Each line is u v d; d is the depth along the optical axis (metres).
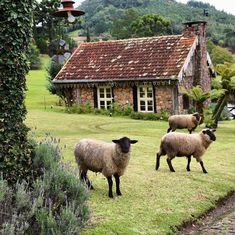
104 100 35.66
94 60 37.62
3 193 8.34
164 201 12.03
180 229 10.71
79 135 22.33
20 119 9.77
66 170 10.18
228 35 87.19
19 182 9.62
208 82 37.22
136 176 14.30
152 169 15.37
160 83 33.00
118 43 38.53
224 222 11.41
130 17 94.25
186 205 11.98
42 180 9.66
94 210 10.84
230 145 20.81
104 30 116.38
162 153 15.18
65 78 36.66
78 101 36.53
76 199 9.59
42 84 60.06
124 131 24.39
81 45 39.94
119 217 10.52
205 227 11.05
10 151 9.52
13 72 9.49
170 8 108.88
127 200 11.80
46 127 25.25
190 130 23.81
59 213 9.15
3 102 9.43
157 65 34.34
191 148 14.93
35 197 9.04
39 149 10.38
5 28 9.31
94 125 26.97
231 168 16.28
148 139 21.39
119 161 11.66
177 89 32.88
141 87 34.16
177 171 15.27
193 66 35.66
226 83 26.53
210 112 29.27
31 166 10.02
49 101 43.47
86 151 11.96
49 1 65.81
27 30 9.72
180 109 33.09
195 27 35.91
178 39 36.19
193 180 14.25
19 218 8.19
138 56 36.22
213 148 19.94
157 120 32.03
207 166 16.33
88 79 35.62
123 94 34.84
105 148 11.75
